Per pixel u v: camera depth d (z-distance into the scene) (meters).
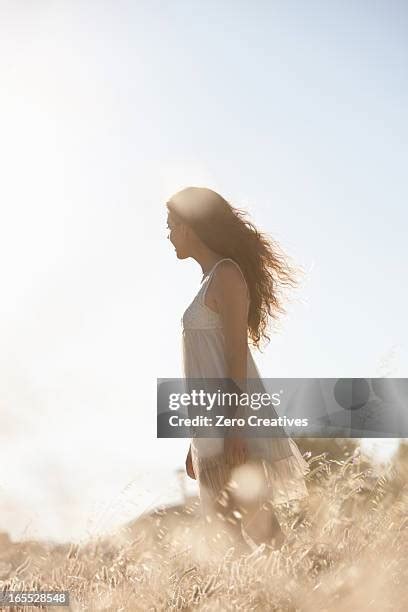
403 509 2.81
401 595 2.29
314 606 2.28
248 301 3.58
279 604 2.28
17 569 2.63
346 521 2.81
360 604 2.27
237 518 3.27
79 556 2.75
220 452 3.39
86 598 2.43
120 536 2.88
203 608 2.24
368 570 2.39
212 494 3.35
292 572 2.44
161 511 3.03
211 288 3.53
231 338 3.45
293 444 3.55
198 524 3.10
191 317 3.55
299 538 2.85
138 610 2.36
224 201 3.71
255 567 2.44
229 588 2.33
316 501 3.15
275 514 3.43
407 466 3.08
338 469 3.20
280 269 3.84
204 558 2.67
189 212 3.66
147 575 2.52
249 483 3.31
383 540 2.61
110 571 2.60
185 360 3.57
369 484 3.13
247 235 3.70
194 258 3.75
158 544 2.85
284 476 3.44
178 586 2.43
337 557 2.58
